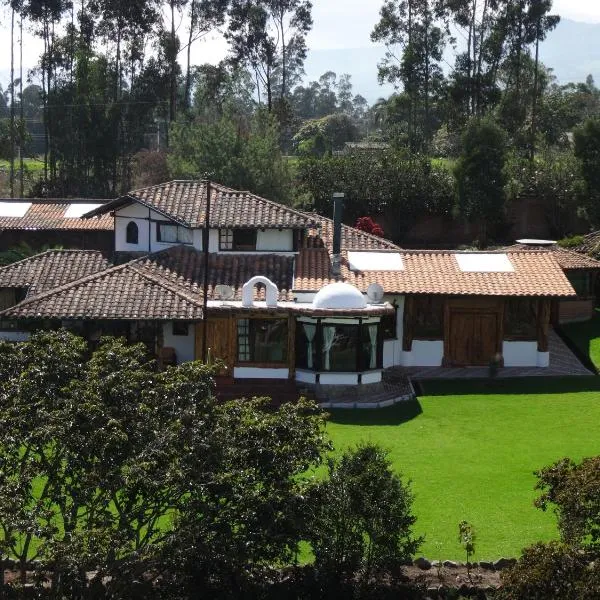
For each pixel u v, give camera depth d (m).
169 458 15.33
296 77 95.38
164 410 16.16
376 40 76.56
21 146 71.19
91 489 15.32
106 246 51.03
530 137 76.69
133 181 67.88
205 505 15.49
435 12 74.81
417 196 61.97
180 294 32.97
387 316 36.22
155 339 33.00
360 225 53.66
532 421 29.91
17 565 17.67
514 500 22.89
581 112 102.06
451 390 33.84
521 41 76.19
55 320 32.19
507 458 26.16
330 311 32.50
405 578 18.16
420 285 35.94
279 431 16.45
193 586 16.69
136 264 35.72
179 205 37.59
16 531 14.92
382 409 31.73
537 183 62.19
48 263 37.81
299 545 19.72
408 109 78.06
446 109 76.75
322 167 63.22
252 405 17.27
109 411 15.72
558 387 34.03
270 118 63.50
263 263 36.50
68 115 67.06
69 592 15.46
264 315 33.03
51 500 15.50
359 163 63.34
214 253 36.97
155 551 15.29
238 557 15.69
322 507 17.12
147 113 72.56
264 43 78.94
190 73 80.81
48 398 16.20
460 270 37.06
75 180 67.88
